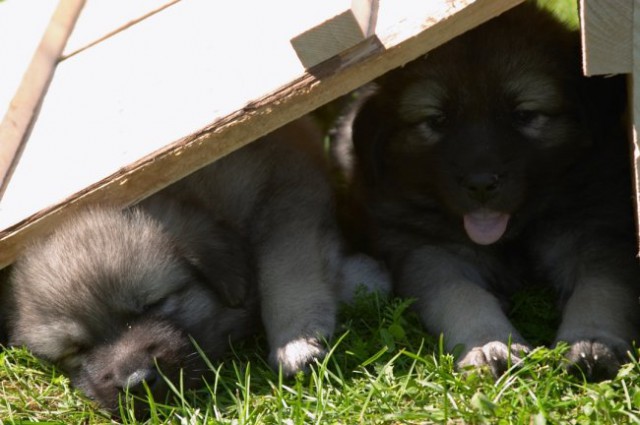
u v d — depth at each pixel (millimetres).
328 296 6113
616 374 5152
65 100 6605
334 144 7785
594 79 6230
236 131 5500
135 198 5809
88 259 5703
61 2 7910
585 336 5355
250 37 5992
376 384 5242
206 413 5262
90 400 5645
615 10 4645
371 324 6195
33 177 6062
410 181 6629
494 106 6137
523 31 6371
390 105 6594
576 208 6305
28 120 6609
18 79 6871
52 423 5324
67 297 5676
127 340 5574
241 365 5863
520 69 6129
